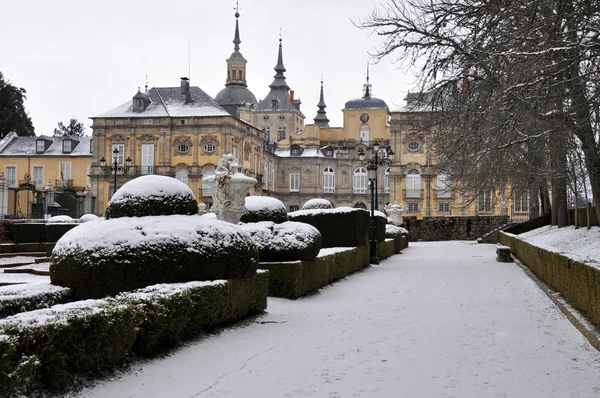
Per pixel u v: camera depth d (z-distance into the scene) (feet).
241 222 51.39
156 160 223.30
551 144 49.96
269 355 25.95
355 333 30.91
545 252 48.85
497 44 39.93
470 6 42.63
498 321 34.12
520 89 38.34
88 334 20.86
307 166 287.89
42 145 242.17
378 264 78.28
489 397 19.92
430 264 78.33
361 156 112.47
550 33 34.88
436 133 77.25
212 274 32.37
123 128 224.12
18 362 17.78
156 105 228.63
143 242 30.99
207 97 232.12
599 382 21.56
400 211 146.82
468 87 51.06
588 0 33.09
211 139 220.84
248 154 243.81
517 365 24.11
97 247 30.89
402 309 39.14
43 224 92.27
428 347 27.45
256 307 36.70
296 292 44.21
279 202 53.72
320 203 87.86
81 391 20.12
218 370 23.40
